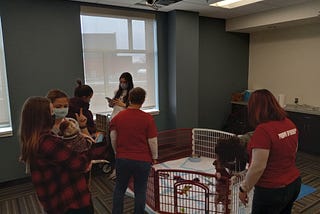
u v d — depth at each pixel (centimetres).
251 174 147
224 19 525
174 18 431
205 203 218
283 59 511
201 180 265
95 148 311
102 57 400
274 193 148
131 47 425
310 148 439
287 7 412
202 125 534
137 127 210
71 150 131
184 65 451
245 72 580
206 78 524
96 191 315
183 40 443
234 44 552
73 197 135
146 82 450
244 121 526
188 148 388
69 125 145
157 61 452
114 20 402
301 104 489
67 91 370
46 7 341
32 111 124
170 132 380
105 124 321
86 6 371
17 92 333
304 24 456
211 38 516
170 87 462
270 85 542
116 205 221
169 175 250
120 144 217
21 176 347
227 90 559
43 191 128
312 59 464
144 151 215
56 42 354
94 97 400
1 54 323
